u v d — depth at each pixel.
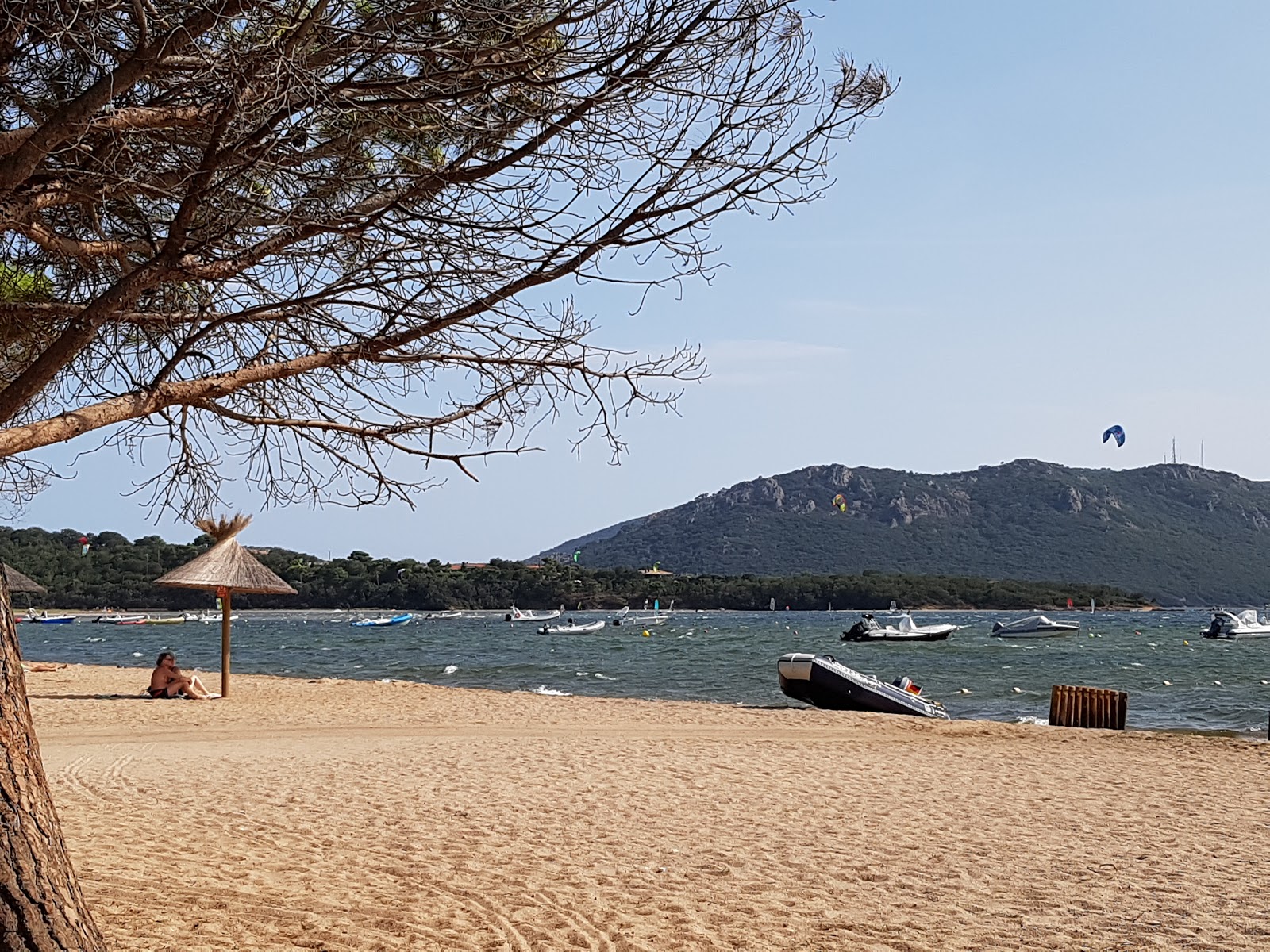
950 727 18.17
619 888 7.07
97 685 25.06
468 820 9.34
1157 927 6.37
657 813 9.81
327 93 3.81
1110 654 59.72
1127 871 7.80
